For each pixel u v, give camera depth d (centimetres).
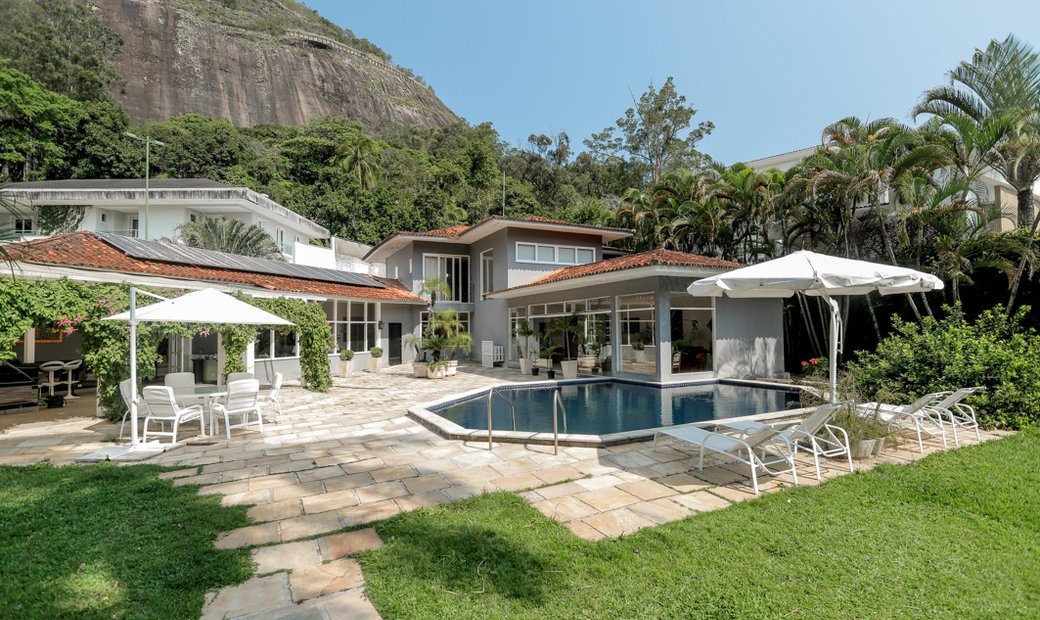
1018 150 1131
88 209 2511
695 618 283
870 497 467
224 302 834
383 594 308
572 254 2266
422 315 2425
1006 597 302
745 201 1867
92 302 893
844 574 328
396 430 817
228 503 474
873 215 1506
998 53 1273
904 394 809
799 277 602
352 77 9900
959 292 1345
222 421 917
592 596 307
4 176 3219
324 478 554
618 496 486
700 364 1500
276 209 2780
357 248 3894
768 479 532
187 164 3853
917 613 286
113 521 423
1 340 805
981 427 754
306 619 286
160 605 297
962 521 411
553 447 681
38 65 4119
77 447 724
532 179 5406
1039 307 1203
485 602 302
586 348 1716
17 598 302
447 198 4859
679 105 4672
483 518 425
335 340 1836
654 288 1445
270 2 10981
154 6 8112
